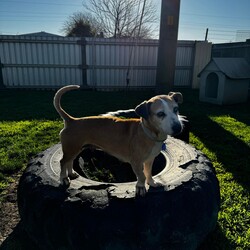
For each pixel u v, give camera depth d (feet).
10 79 37.14
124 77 38.83
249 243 8.16
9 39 35.40
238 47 36.04
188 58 40.09
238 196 10.64
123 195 6.95
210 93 30.76
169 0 26.99
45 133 18.15
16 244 8.30
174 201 6.96
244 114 24.16
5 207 10.16
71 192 7.24
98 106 26.61
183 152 9.83
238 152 15.17
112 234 6.39
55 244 7.02
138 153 7.32
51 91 36.65
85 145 8.55
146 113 7.07
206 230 7.56
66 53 36.94
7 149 15.37
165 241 6.73
